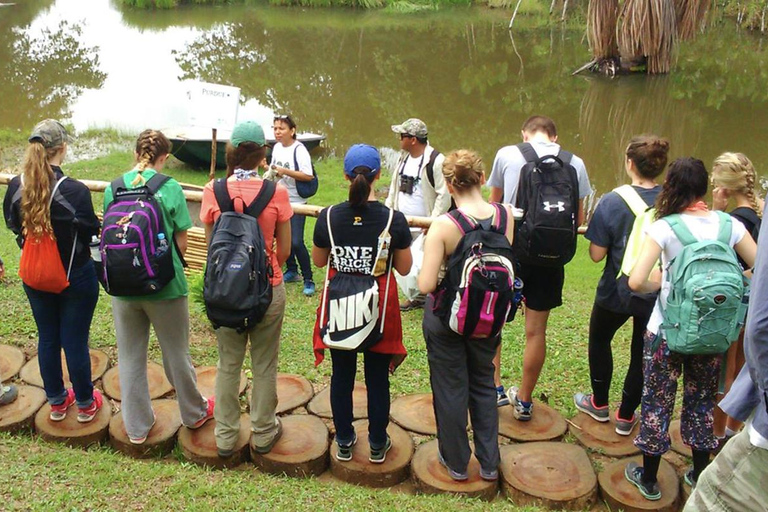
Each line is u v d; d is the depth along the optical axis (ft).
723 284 11.07
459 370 12.73
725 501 9.32
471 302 11.89
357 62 77.05
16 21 92.63
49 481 12.41
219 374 13.32
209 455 13.67
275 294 12.98
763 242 8.25
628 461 13.76
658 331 12.03
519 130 54.60
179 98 59.16
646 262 11.80
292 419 14.80
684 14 74.54
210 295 12.03
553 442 14.30
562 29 98.89
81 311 13.84
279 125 22.90
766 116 60.34
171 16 105.40
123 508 11.82
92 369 16.58
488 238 12.01
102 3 113.60
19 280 21.57
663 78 74.08
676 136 54.44
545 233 13.19
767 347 8.18
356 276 12.48
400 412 15.31
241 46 83.56
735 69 78.64
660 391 12.24
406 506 12.21
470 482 13.11
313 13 112.57
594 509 12.96
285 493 12.53
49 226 12.93
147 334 13.73
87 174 38.11
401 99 62.49
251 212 12.58
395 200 21.88
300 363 17.62
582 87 70.28
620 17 74.18
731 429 14.78
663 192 12.01
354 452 13.84
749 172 12.87
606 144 52.54
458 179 12.14
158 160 13.33
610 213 13.50
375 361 12.96
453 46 88.99
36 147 12.91
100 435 14.28
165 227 12.80
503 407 15.66
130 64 72.02
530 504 12.82
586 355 18.74
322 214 12.48
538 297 14.23
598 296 13.98
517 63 80.74
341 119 55.36
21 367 16.49
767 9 97.19
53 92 59.82
